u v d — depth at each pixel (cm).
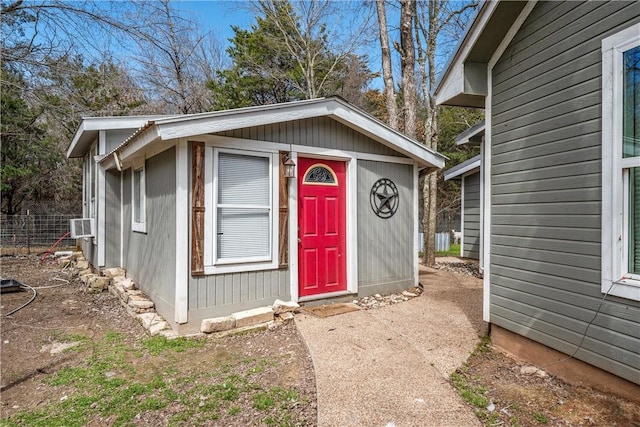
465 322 445
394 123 898
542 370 315
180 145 418
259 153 470
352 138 558
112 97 1299
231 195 454
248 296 461
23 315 521
